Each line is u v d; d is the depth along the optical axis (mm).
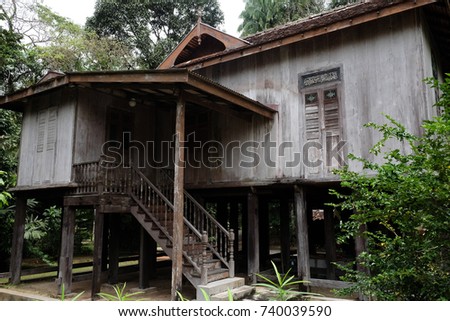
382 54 7590
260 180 8789
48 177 8773
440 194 3006
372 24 7777
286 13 24469
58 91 8969
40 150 9164
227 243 10945
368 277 3705
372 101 7590
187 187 9836
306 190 8500
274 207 18828
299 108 8516
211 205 19016
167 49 22031
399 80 7332
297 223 7859
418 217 3281
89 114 8688
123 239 17297
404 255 3459
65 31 18750
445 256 3271
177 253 6477
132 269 10852
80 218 15633
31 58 16453
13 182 11875
